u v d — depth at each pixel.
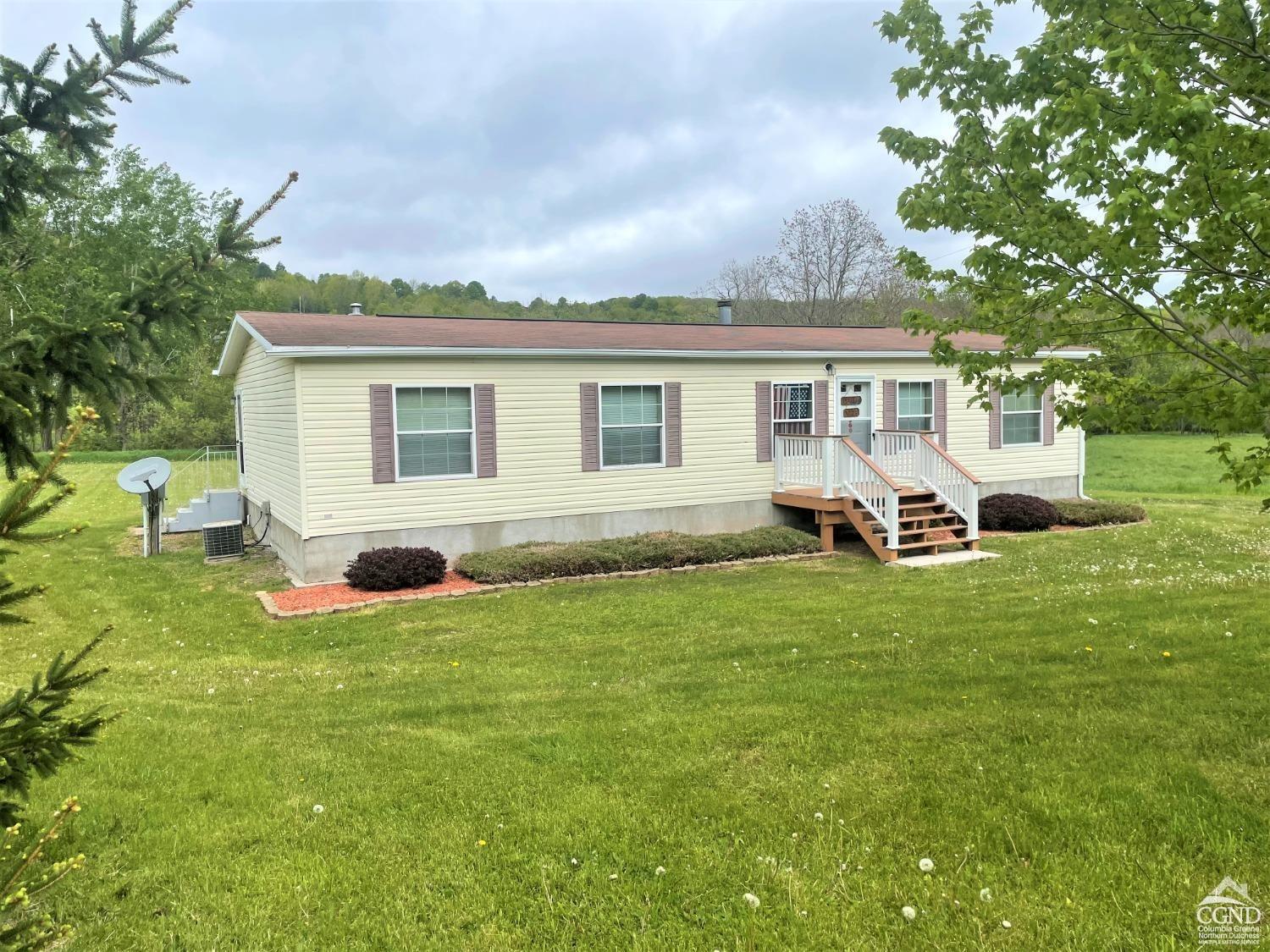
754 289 42.97
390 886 3.53
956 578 10.50
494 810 4.17
